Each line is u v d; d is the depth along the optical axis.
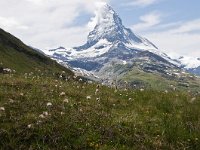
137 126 15.07
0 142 13.13
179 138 14.52
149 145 13.91
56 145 13.24
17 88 18.28
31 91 17.80
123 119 15.40
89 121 14.74
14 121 14.12
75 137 13.70
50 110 15.27
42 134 13.51
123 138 14.03
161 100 18.73
